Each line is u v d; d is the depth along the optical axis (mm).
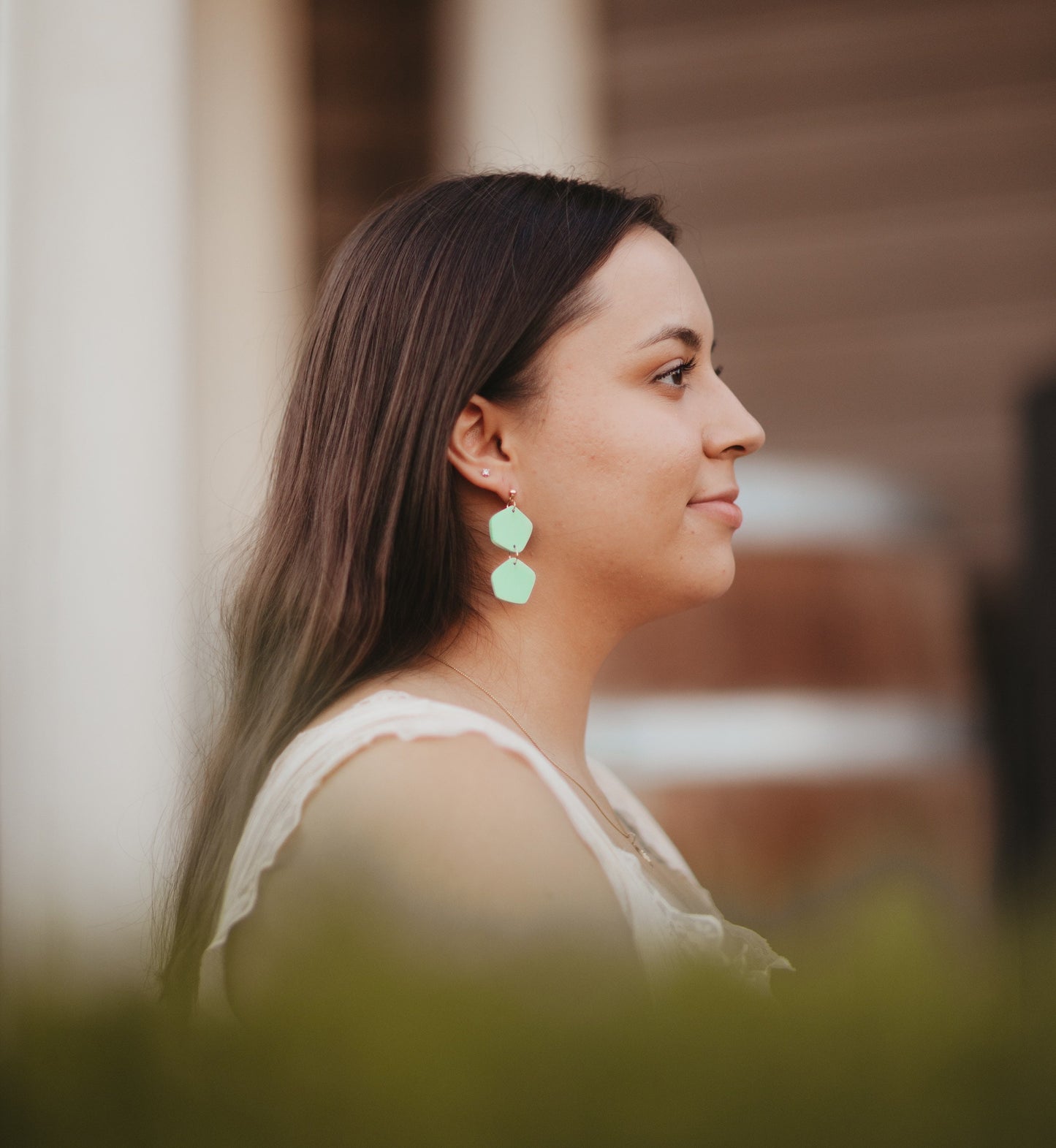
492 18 4551
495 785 1063
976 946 492
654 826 1636
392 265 1364
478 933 998
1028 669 3930
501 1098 438
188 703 3812
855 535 3330
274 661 1367
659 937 1113
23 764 3895
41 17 4090
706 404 1390
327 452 1350
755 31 4500
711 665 3156
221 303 4457
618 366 1340
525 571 1312
